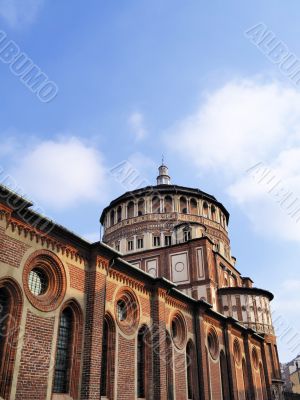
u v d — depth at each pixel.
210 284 39.28
